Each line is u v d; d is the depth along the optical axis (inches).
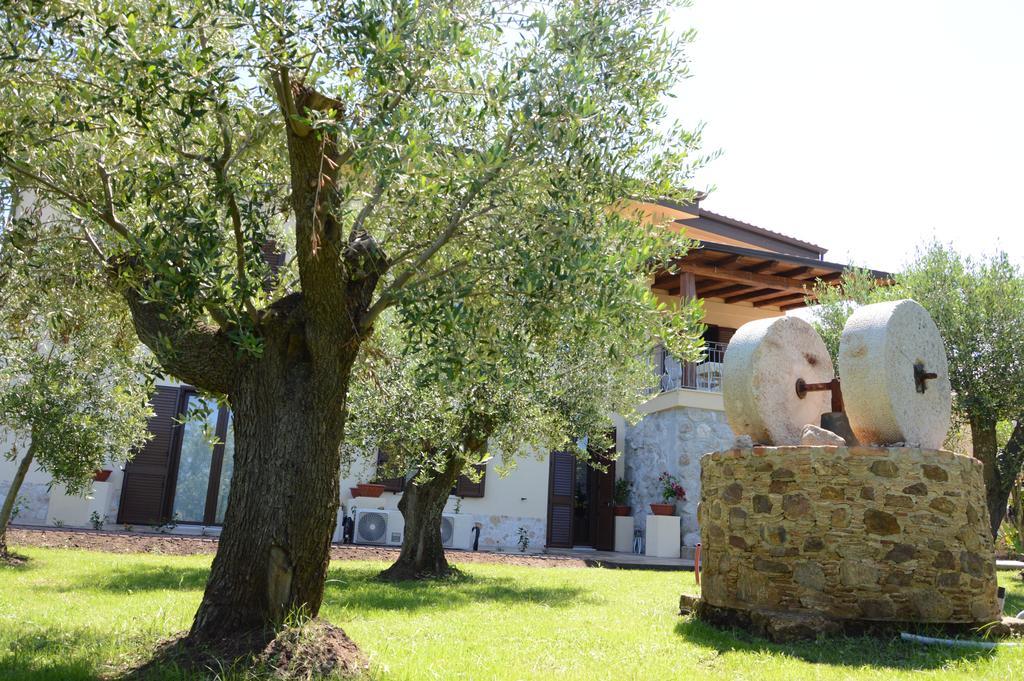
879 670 185.0
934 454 235.3
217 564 176.4
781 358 285.9
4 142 167.8
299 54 169.0
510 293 181.2
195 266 155.4
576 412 450.9
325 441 181.5
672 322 200.4
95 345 298.5
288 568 173.6
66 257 219.1
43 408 339.0
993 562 241.4
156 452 572.1
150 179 175.2
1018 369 447.2
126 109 159.5
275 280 226.1
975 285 468.1
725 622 247.3
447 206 180.1
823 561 229.3
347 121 164.7
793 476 239.0
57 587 291.3
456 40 169.2
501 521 654.5
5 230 207.6
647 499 700.0
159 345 181.5
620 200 209.6
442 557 414.0
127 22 152.4
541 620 255.0
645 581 410.9
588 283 174.1
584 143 193.6
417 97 177.0
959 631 226.7
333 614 250.4
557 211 175.6
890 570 224.8
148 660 168.6
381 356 295.4
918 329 264.5
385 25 163.6
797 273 690.8
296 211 168.7
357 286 193.0
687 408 666.2
